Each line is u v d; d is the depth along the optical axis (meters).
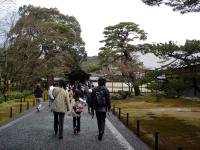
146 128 15.50
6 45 31.56
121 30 40.66
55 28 48.97
